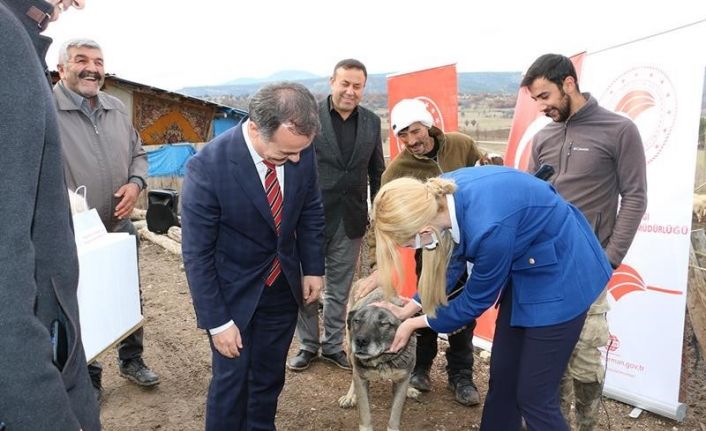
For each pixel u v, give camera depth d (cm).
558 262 208
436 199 205
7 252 99
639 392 327
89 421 136
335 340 392
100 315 229
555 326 208
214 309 225
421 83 430
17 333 100
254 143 212
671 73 301
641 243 321
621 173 272
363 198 378
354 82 350
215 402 241
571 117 286
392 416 303
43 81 111
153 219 514
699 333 347
